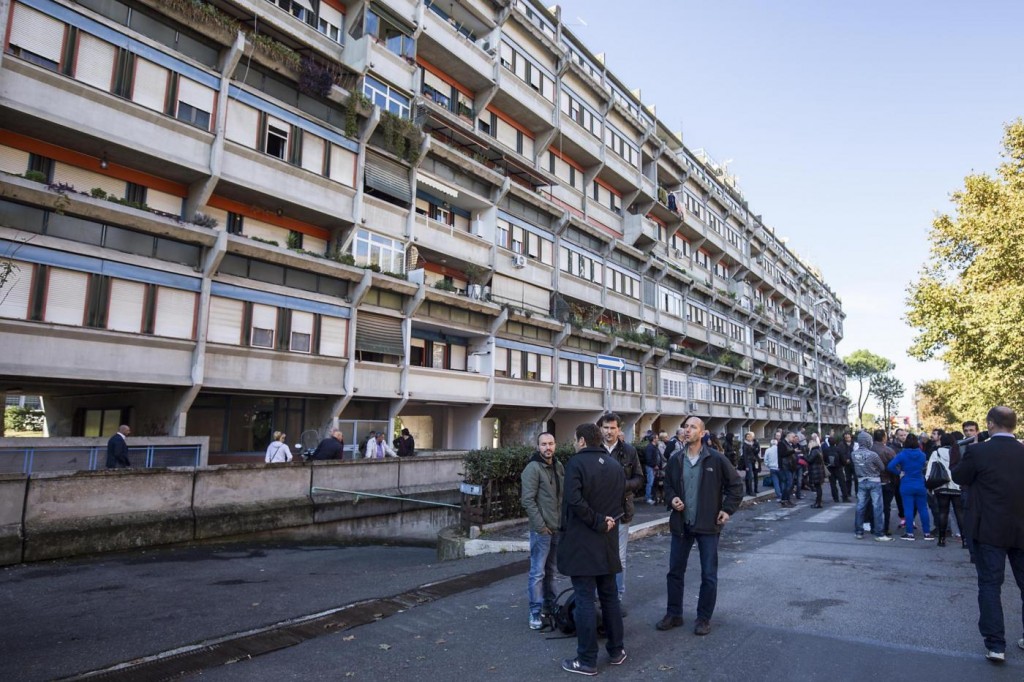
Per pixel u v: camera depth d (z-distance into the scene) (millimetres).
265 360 17562
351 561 10750
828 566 8820
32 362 13367
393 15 22234
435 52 24531
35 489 9531
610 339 32719
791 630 5859
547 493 6148
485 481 11070
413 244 22594
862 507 11703
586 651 4855
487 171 25625
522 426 29828
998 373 25406
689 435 6105
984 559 5234
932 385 40906
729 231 53156
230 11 17391
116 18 14961
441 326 23781
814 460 17531
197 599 7449
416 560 11086
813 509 16797
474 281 25922
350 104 19906
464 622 6309
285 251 17828
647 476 17703
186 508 11391
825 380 81750
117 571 9008
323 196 19391
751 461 19641
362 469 14734
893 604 6738
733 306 49500
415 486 16078
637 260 37469
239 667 5160
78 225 14234
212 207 17750
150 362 15234
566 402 29781
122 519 10391
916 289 28969
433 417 27156
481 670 4988
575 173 33906
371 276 19797
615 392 33688
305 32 19500
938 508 10672
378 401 21906
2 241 12984
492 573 8414
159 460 13516
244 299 17188
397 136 21453
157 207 16547
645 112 40844
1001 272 25469
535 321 27484
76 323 13992
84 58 14281
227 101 16969
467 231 26906
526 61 29531
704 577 5840
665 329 40094
